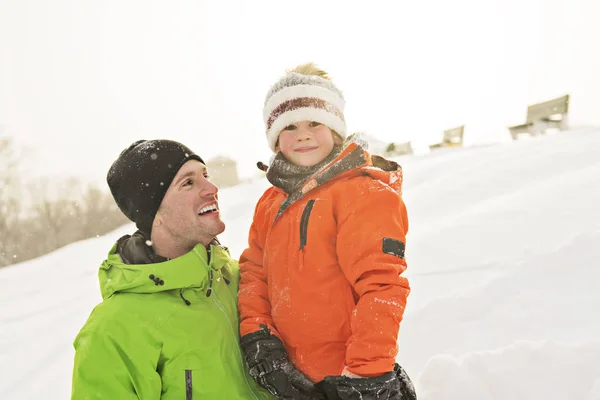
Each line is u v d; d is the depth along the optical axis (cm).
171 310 153
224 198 1159
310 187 165
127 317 147
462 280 324
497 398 192
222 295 175
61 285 791
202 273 163
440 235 429
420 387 211
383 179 163
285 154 179
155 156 166
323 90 176
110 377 141
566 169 601
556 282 279
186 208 165
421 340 259
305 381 152
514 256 342
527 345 207
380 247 147
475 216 462
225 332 162
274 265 166
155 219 166
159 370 151
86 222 2961
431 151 1216
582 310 244
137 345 146
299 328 157
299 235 161
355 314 144
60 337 496
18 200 2827
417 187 710
